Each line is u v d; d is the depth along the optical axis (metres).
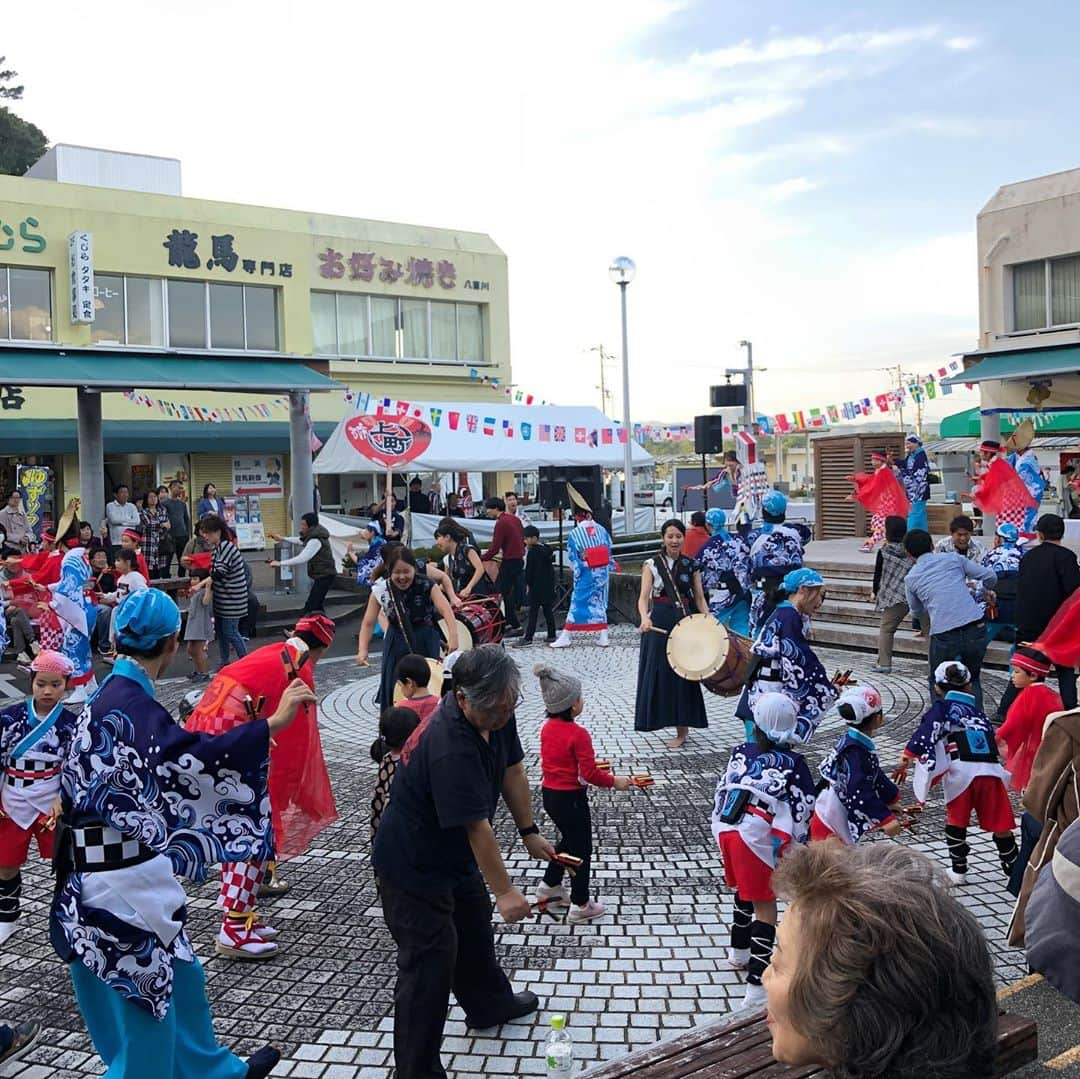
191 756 3.30
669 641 7.82
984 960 1.49
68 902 3.29
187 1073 3.54
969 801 5.64
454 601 9.16
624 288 23.25
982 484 14.52
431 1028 3.70
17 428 24.11
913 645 12.39
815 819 4.81
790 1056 1.60
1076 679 9.74
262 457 28.44
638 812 7.11
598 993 4.64
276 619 16.55
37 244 24.02
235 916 5.04
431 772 3.64
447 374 30.75
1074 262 20.16
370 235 29.45
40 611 10.82
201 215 26.66
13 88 40.75
